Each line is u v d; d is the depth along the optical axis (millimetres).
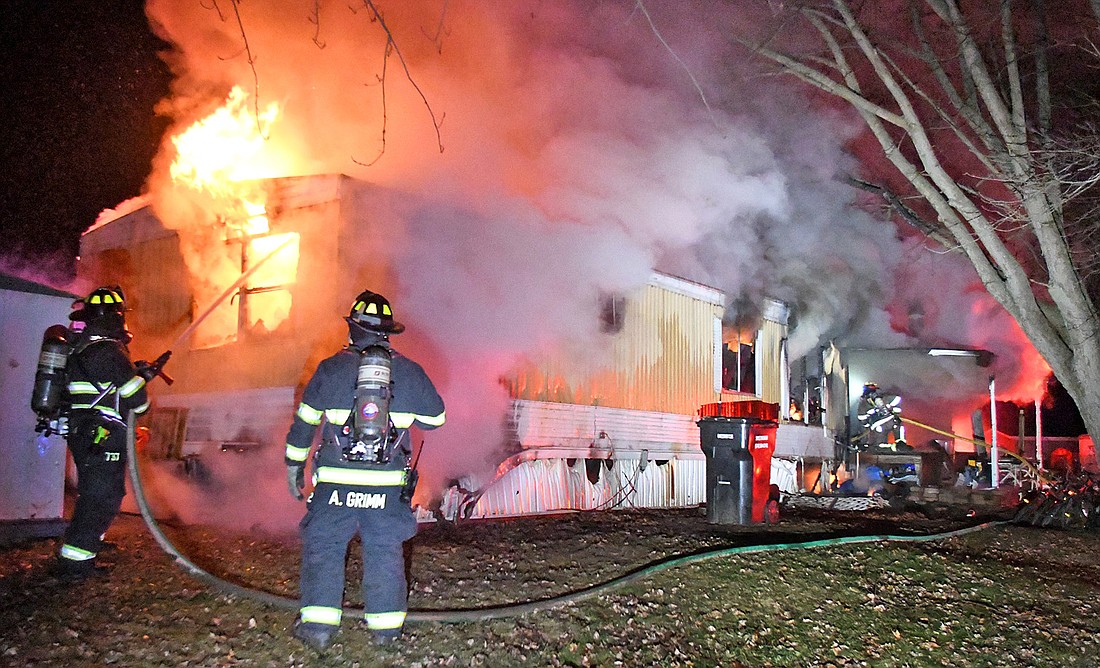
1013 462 14852
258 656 3893
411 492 4125
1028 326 10406
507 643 4441
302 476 4086
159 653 3828
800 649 4941
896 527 9211
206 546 5910
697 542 7238
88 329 4859
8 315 5938
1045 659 5129
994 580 6801
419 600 4953
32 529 5859
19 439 5922
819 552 7188
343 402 3932
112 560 5223
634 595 5496
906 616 5688
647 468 11328
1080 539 9281
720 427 8703
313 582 3932
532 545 6762
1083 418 10250
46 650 3730
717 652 4758
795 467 14375
